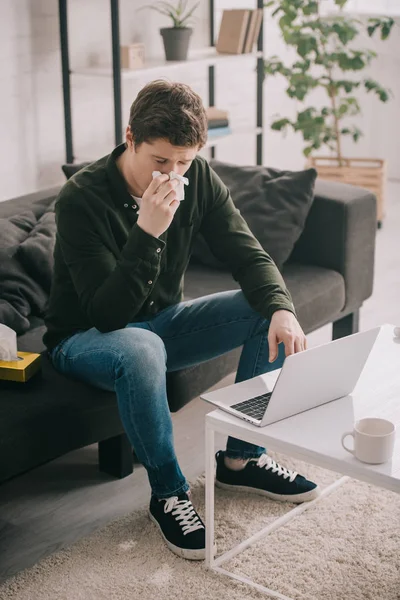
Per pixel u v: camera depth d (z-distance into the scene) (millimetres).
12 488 2500
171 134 2012
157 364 2086
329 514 2314
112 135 4520
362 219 3150
